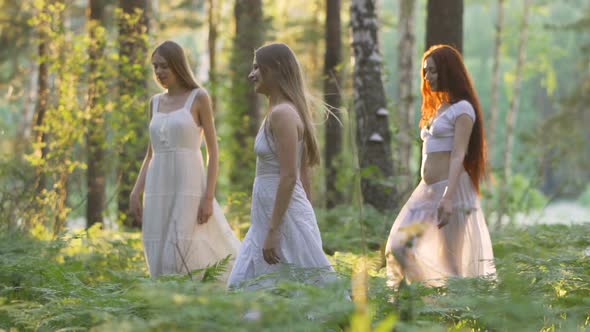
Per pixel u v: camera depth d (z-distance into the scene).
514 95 35.62
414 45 23.45
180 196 7.01
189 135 7.07
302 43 27.67
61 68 12.66
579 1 61.47
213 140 7.18
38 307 5.49
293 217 5.34
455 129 6.27
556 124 30.81
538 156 15.87
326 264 5.35
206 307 4.00
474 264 6.27
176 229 6.97
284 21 28.50
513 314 4.53
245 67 17.17
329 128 17.78
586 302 5.34
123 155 13.09
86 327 5.02
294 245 5.30
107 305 5.16
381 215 10.62
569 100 31.88
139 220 7.44
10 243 8.12
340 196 17.45
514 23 38.00
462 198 6.31
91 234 10.12
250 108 18.00
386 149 11.96
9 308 4.96
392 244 6.28
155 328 4.07
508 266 5.29
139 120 12.88
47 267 6.50
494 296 4.94
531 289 5.52
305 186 5.57
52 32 12.94
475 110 6.33
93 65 12.90
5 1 21.98
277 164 5.41
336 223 12.27
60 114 12.17
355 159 4.69
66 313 4.97
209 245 7.07
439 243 6.30
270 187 5.40
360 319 3.83
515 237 9.29
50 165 11.17
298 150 5.40
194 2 28.42
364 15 12.18
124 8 13.98
